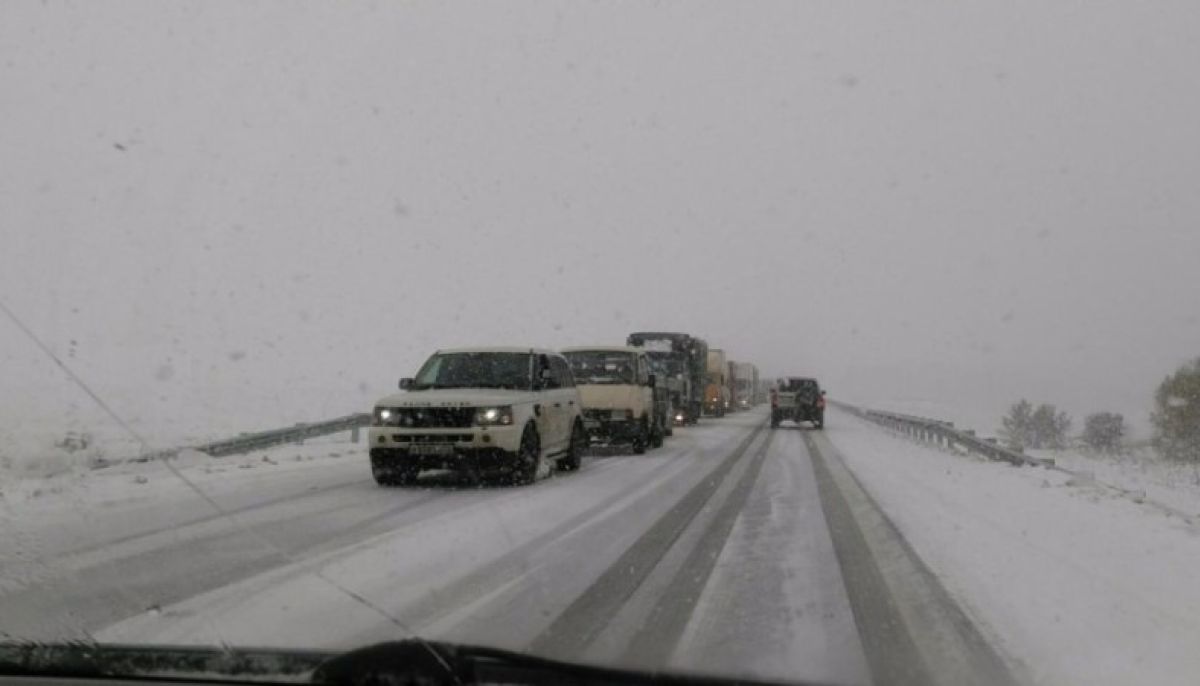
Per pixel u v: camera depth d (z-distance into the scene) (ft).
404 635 18.34
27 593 21.22
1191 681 16.34
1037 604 21.75
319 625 18.95
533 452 44.24
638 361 68.39
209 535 28.76
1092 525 33.88
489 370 46.68
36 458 40.91
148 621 18.94
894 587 23.52
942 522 34.65
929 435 87.81
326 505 35.86
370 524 31.53
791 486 47.09
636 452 67.31
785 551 28.40
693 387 121.80
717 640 18.56
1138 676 16.58
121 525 29.84
